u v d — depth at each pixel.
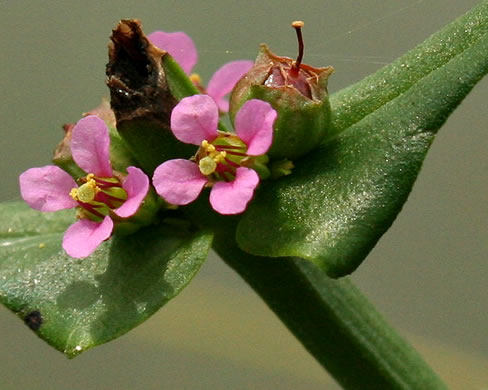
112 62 0.12
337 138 0.12
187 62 0.13
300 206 0.12
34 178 0.12
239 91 0.12
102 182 0.12
